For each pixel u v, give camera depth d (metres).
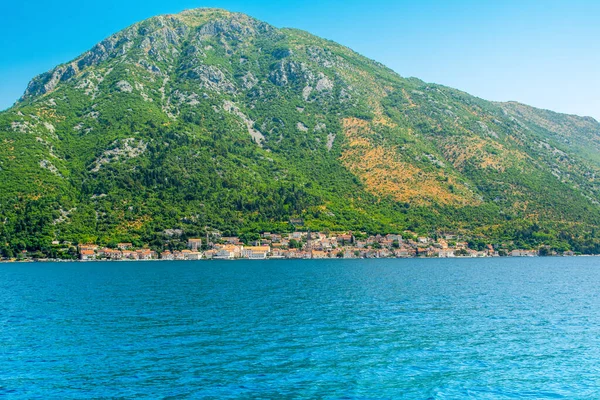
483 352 67.75
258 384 55.22
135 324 84.69
